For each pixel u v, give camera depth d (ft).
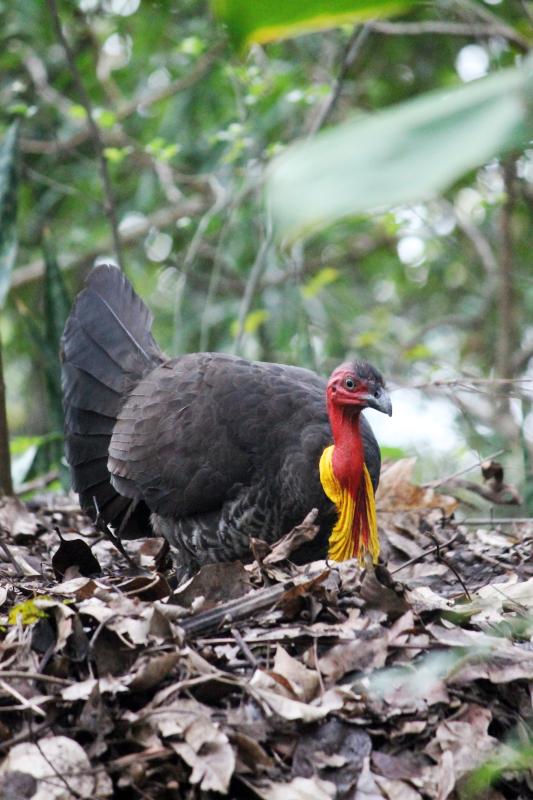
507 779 20.26
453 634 22.50
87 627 21.94
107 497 34.27
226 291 67.56
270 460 30.12
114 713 19.62
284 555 25.76
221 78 56.49
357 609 23.44
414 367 63.16
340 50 57.57
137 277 66.44
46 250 43.24
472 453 50.24
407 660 21.93
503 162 49.73
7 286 37.73
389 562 31.96
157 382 33.32
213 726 19.08
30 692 19.99
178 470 31.37
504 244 54.75
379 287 73.46
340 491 28.76
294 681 20.76
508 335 54.95
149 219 61.72
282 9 7.30
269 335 59.72
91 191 62.08
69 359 35.19
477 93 6.02
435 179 5.75
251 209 52.39
